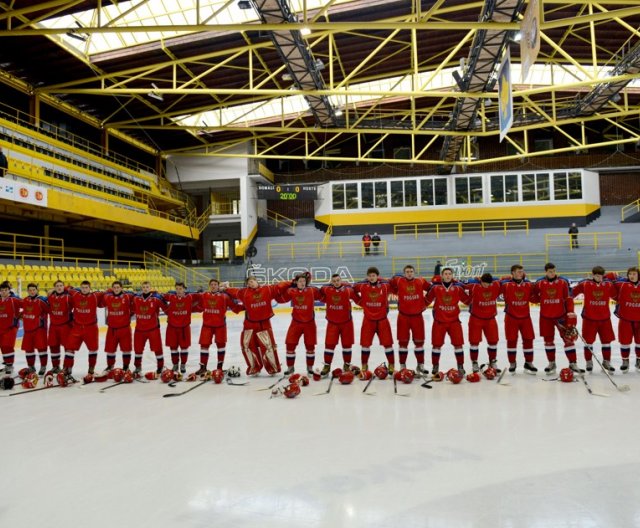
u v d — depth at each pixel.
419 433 4.46
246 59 20.38
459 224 29.72
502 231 28.78
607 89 20.73
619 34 20.19
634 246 25.62
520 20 13.38
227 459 3.87
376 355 9.54
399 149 33.28
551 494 3.17
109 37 18.58
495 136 32.25
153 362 9.05
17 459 3.96
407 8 17.30
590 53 21.95
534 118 25.31
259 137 28.31
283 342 11.41
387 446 4.12
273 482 3.41
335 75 22.78
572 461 3.72
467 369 7.89
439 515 2.91
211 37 18.03
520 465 3.65
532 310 19.95
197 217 33.78
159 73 21.23
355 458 3.85
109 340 7.47
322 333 13.32
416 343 7.20
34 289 7.77
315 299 7.41
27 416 5.29
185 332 7.44
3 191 16.75
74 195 20.58
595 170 30.78
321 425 4.76
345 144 33.91
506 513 2.92
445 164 29.50
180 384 6.89
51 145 21.33
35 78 20.86
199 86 22.86
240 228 33.06
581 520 2.83
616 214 30.38
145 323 7.38
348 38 19.36
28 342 7.76
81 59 19.03
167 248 33.44
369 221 32.00
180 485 3.39
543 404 5.43
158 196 28.50
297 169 34.59
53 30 12.95
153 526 2.84
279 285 7.45
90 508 3.07
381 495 3.19
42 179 19.88
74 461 3.89
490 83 18.55
